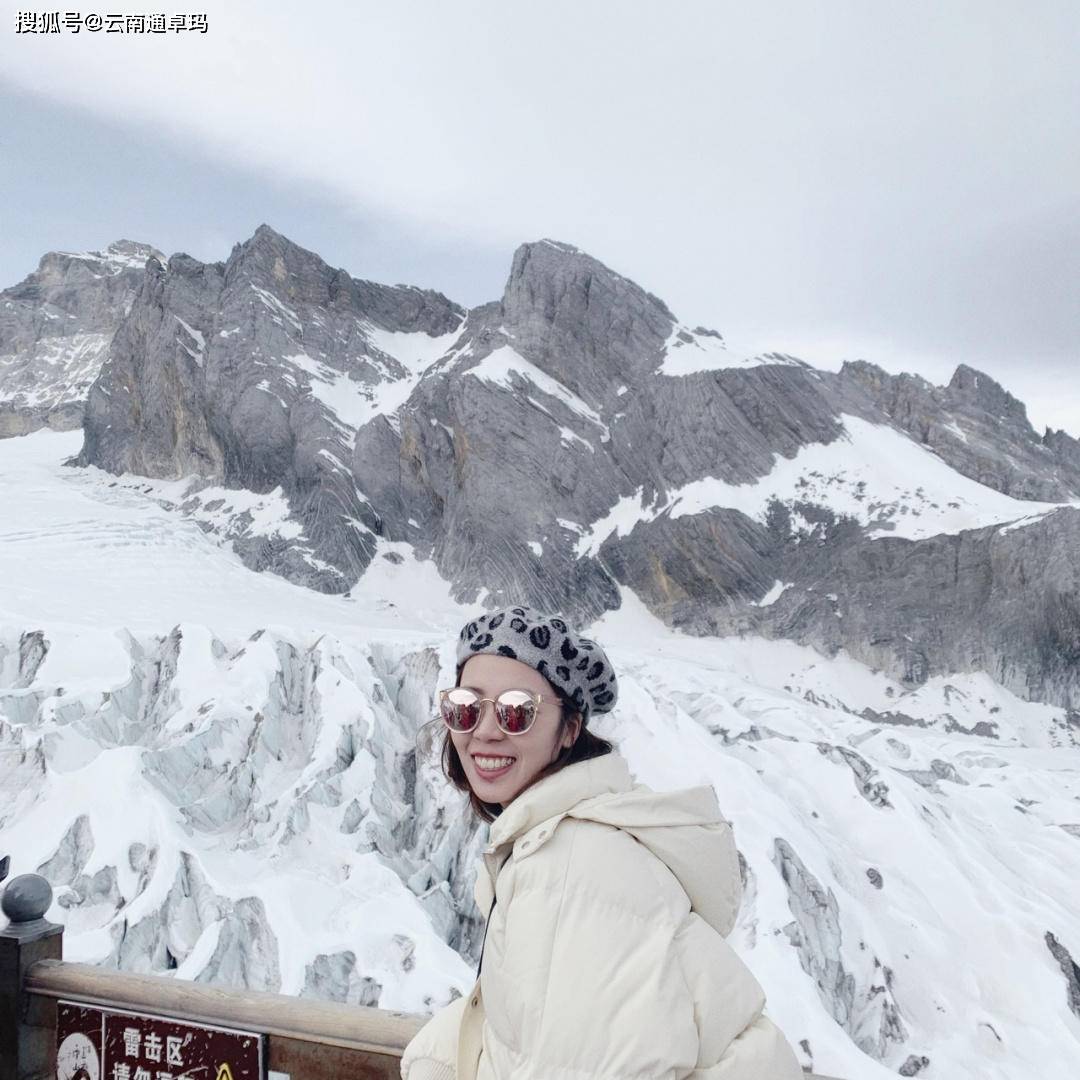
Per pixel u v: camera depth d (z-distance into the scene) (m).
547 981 1.32
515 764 1.68
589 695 1.74
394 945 18.17
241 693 25.06
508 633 1.70
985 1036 19.03
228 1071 2.77
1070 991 20.06
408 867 21.89
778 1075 1.36
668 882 1.43
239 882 18.88
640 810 1.48
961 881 22.75
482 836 22.38
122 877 18.73
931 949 20.83
